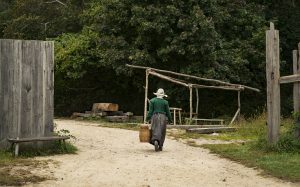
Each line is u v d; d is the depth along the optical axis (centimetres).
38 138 1148
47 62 1209
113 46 2644
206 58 2545
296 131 1247
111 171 998
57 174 954
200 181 929
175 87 2692
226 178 960
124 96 3069
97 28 2745
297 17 3319
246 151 1270
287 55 3322
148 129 1316
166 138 1636
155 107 1330
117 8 2673
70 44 2847
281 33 3297
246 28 2902
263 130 1805
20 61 1173
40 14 3378
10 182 864
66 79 3030
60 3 3469
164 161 1130
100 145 1396
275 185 900
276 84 1245
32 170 978
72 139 1473
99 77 2997
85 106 3120
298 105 1248
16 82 1167
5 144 1155
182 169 1042
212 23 2491
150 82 2820
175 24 2584
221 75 2589
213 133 1850
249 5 3034
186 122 2270
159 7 2564
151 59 2553
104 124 2167
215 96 2903
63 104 3138
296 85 1245
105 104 2558
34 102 1191
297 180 938
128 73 2583
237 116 2334
